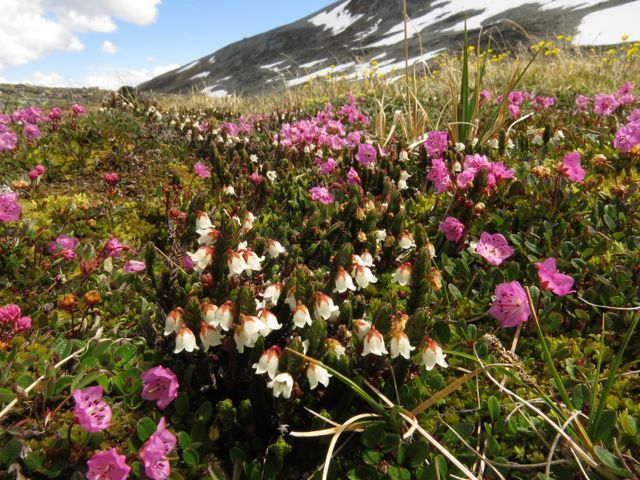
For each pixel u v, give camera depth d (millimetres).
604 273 204
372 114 657
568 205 245
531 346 182
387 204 266
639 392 159
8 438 141
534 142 371
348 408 153
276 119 621
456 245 237
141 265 216
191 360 153
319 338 143
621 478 125
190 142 462
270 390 142
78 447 132
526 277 219
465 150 341
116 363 168
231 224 165
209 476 136
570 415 139
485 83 733
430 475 132
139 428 139
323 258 233
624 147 277
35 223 279
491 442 143
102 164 397
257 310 150
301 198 304
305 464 145
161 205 324
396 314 161
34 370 170
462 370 169
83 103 886
